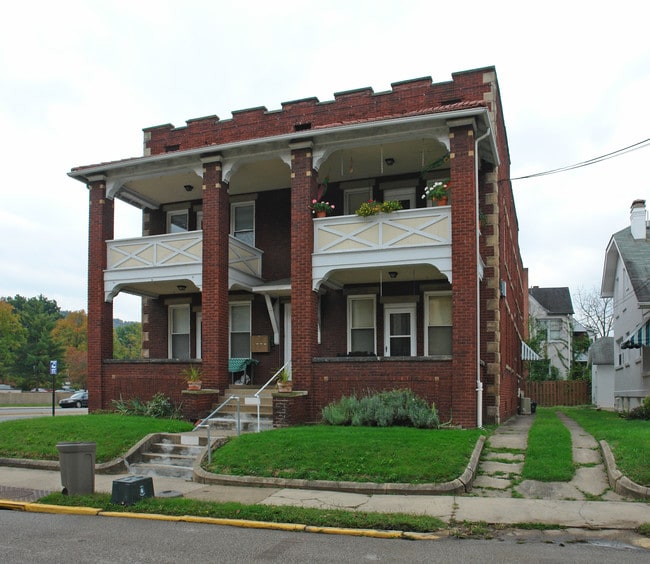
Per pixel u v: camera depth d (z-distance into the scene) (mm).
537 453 11586
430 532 7719
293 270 16016
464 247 14531
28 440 13891
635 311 23812
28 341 68312
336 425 13805
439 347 17516
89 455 10055
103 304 18531
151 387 17625
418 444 11297
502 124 19766
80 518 8766
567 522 8039
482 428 14047
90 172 18625
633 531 7684
